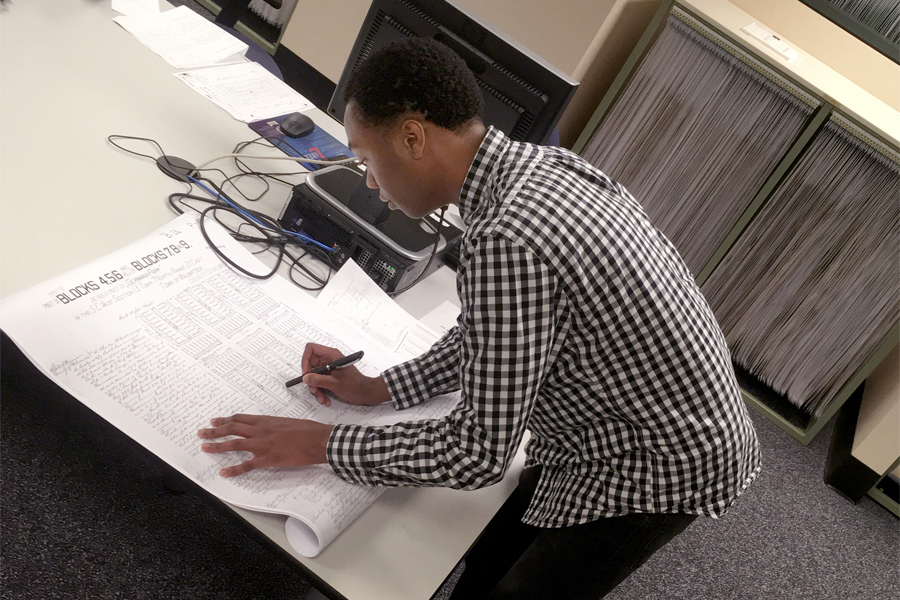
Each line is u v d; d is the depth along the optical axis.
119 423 0.85
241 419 0.90
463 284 0.81
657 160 2.77
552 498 1.03
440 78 0.83
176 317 1.02
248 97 1.66
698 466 0.93
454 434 0.84
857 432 2.67
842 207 2.54
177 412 0.90
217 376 0.97
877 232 2.51
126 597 1.37
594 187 0.87
